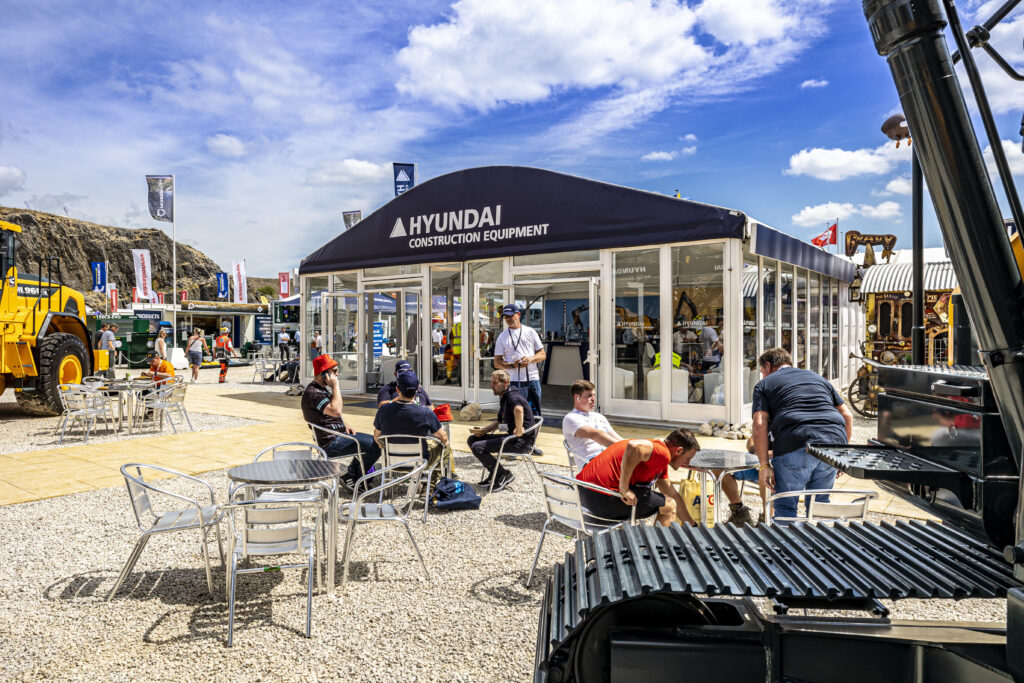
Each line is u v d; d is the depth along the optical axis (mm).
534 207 10688
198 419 10867
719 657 1927
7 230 10297
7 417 11148
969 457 1704
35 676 2861
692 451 4195
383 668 2936
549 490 4000
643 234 9570
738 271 8867
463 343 11625
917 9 1525
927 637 1911
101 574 4070
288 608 3592
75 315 11852
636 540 2371
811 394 4270
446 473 5887
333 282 13734
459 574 4090
